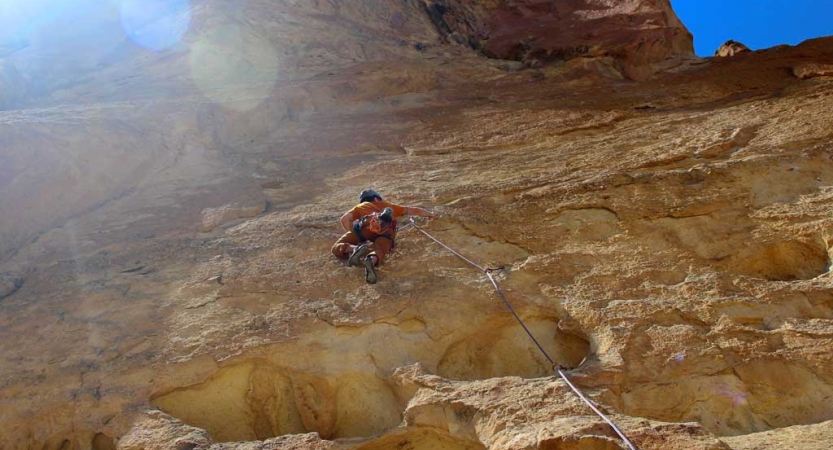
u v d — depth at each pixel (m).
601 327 4.82
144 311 5.23
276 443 3.97
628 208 6.39
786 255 5.79
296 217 6.87
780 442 3.67
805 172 6.76
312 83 11.98
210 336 4.86
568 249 5.92
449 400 4.12
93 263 6.08
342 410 4.57
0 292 5.63
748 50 16.84
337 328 4.93
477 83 14.01
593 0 18.47
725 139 8.00
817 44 13.63
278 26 14.49
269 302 5.28
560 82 13.88
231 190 7.75
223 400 4.58
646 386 4.30
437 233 6.26
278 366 4.68
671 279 5.42
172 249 6.25
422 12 18.41
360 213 6.01
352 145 9.61
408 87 12.94
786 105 9.53
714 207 6.30
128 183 7.95
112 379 4.50
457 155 9.00
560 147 8.98
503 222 6.37
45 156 7.33
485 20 18.33
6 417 4.27
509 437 3.70
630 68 14.59
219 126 9.55
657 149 8.19
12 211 6.76
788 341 4.58
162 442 3.97
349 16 16.67
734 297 5.06
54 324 5.11
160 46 13.15
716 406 4.25
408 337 4.93
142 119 8.90
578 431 3.57
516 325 5.10
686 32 17.62
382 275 5.58
